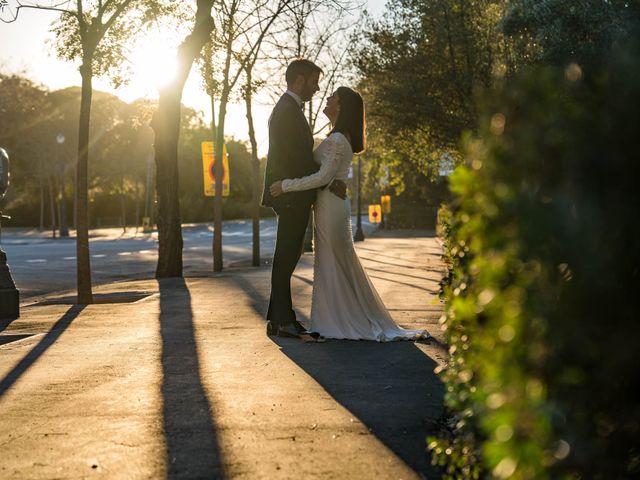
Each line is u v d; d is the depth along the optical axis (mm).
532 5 16719
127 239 53125
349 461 3355
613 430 1630
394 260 25547
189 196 100062
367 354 6109
